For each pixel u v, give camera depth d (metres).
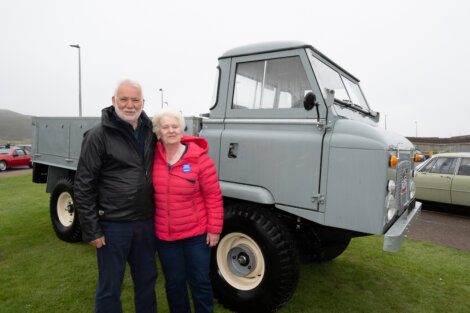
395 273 4.02
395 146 2.64
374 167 2.41
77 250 4.37
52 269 3.75
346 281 3.75
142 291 2.38
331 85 3.14
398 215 2.86
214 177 2.36
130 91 2.09
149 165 2.25
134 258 2.31
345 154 2.53
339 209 2.56
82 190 2.09
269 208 3.14
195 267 2.36
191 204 2.30
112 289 2.20
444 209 8.20
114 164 2.15
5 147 19.92
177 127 2.20
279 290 2.75
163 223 2.28
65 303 3.02
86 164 2.10
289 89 2.95
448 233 6.08
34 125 5.34
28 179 12.77
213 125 3.39
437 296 3.46
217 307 3.10
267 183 2.94
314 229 3.46
